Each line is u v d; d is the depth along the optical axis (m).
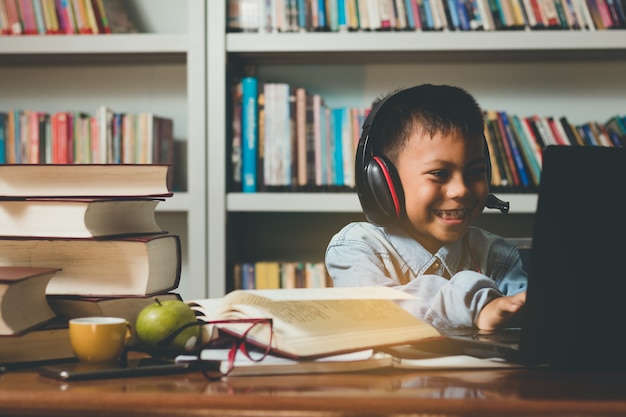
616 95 2.24
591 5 1.98
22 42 2.03
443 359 0.70
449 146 1.15
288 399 0.53
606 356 0.68
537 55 2.13
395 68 2.26
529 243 1.40
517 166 2.00
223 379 0.62
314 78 2.27
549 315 0.66
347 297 0.77
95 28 2.04
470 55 2.12
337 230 2.30
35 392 0.56
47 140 2.04
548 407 0.53
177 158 2.29
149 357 0.74
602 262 0.67
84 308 0.77
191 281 2.00
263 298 0.74
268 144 2.00
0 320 0.67
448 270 1.25
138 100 2.30
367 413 0.52
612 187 0.66
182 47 2.00
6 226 0.79
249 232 2.31
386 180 1.09
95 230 0.77
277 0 2.00
